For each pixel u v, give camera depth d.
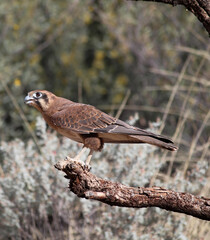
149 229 9.16
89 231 9.59
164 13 15.66
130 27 16.45
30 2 15.32
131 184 9.52
